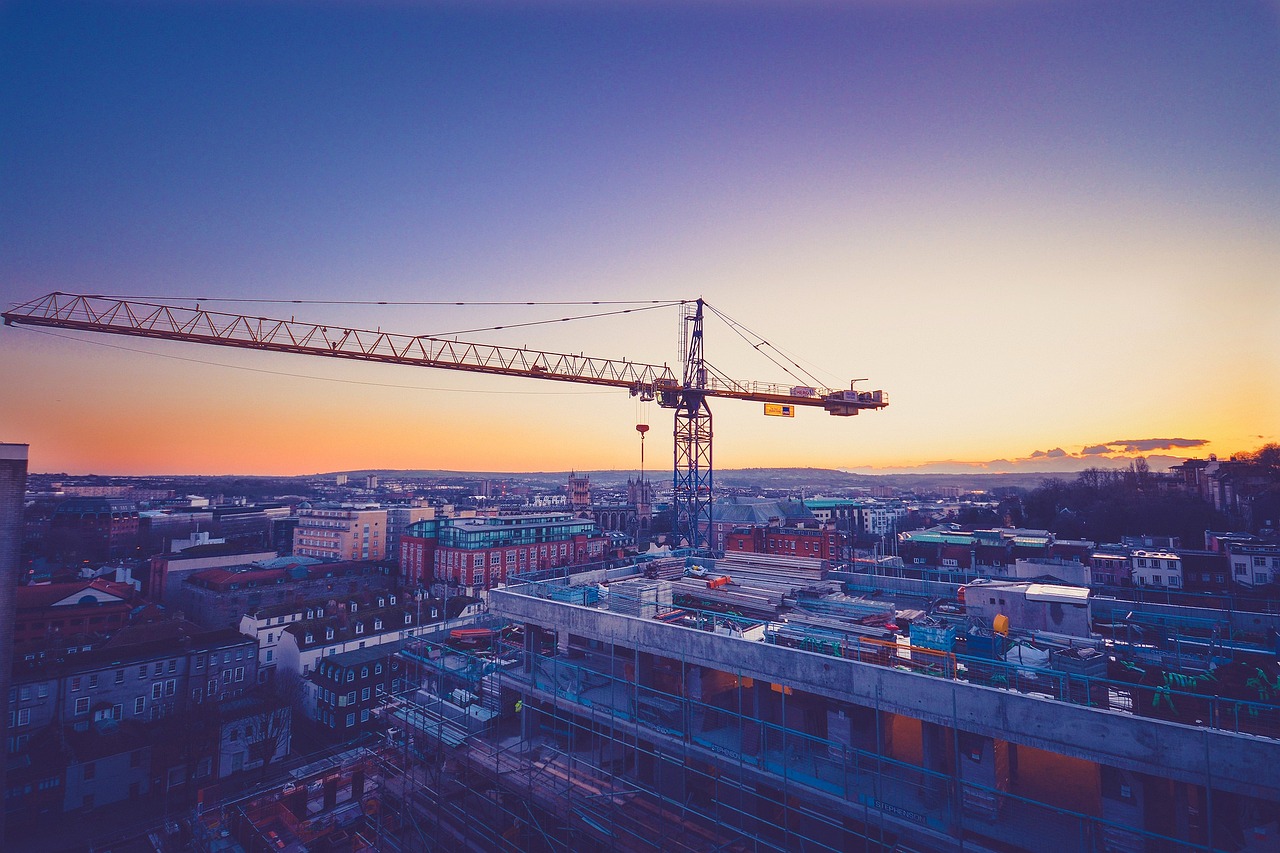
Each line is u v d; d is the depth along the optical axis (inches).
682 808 845.2
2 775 1097.4
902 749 908.6
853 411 4089.6
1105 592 1321.4
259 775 2345.0
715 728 1003.9
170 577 4254.4
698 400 3811.5
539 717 1254.9
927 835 712.4
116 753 2138.3
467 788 1168.8
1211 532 4131.4
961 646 936.3
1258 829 730.2
